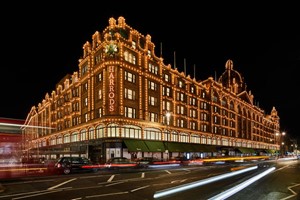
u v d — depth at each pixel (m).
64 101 61.97
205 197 12.78
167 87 54.66
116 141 41.47
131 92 45.00
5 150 27.97
